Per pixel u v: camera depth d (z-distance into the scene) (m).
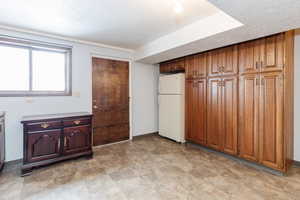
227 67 2.72
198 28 2.29
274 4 1.40
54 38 2.83
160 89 4.13
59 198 1.74
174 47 2.69
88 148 2.77
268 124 2.25
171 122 3.79
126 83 3.83
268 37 2.22
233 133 2.66
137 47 3.60
